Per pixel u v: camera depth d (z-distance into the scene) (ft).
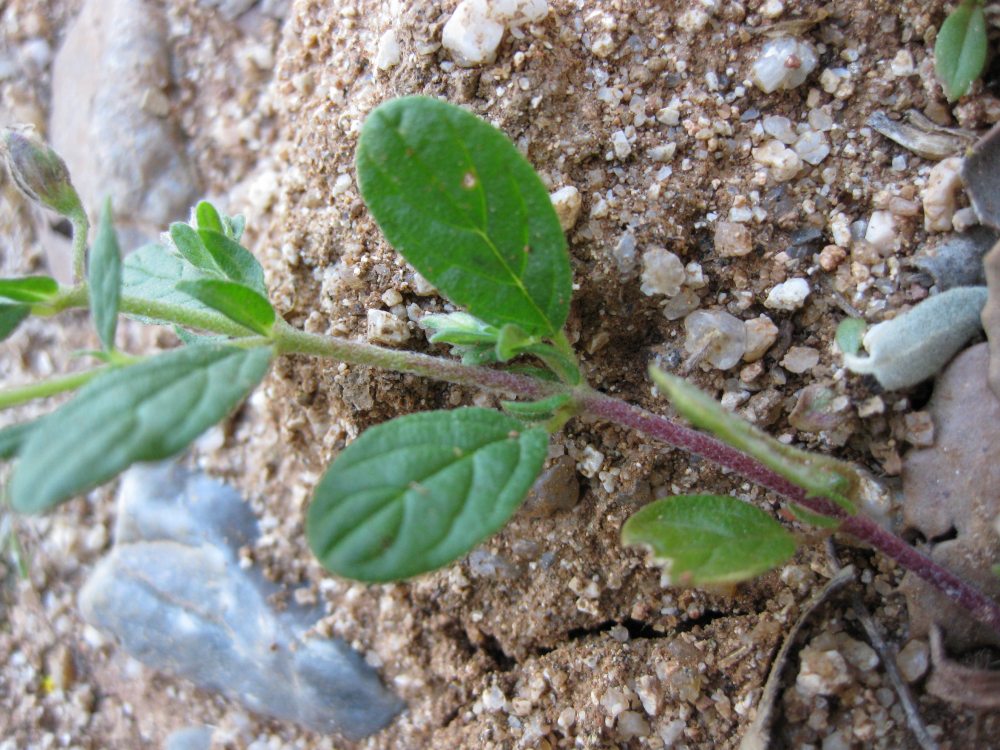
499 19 0.24
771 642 0.24
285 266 0.28
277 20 0.34
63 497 0.16
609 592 0.26
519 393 0.23
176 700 0.32
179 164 0.34
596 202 0.24
